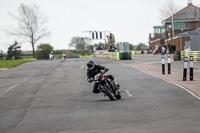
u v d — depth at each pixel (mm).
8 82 74062
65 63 142375
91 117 29531
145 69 85375
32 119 30812
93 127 25328
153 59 131250
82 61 154125
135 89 48062
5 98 48094
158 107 32594
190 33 132750
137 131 23062
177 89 45281
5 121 30922
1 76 93250
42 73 93000
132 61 125812
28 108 37500
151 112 30125
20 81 73812
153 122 25797
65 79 70688
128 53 137875
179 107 31938
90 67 38938
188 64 94500
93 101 39344
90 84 58531
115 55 142500
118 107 33875
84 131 24188
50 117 31078
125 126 24938
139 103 35688
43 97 45875
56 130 25312
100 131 23797
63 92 49875
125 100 38375
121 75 71562
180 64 95438
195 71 72250
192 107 31594
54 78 74688
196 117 26766
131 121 26672
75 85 58281
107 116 29484
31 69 115562
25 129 26625
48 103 40125
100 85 39750
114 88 39375
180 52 112625
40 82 67875
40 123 28594
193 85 48344
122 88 50125
